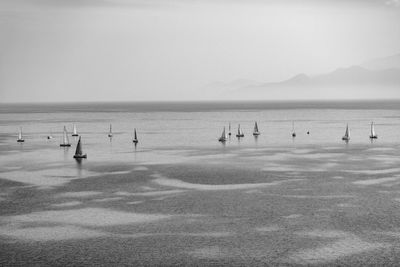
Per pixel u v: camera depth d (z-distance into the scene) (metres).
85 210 22.33
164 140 61.38
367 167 35.47
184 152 47.12
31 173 33.94
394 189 26.78
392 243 17.11
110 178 31.48
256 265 15.06
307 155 43.69
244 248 16.62
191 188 27.62
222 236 18.02
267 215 21.02
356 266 14.97
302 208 22.31
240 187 27.80
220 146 52.94
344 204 23.09
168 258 15.72
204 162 39.22
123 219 20.61
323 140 59.50
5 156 44.62
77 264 15.27
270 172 33.44
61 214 21.62
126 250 16.53
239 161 39.69
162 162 39.44
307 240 17.47
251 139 61.81
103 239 17.81
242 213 21.45
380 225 19.33
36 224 19.98
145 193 26.23
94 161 40.47
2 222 20.36
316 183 28.86
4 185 29.19
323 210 21.89
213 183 29.22
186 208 22.50
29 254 16.25
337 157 41.91
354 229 18.78
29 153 47.12
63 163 39.28
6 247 17.02
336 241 17.34
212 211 21.84
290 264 15.13
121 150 49.44
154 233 18.48
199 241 17.44
